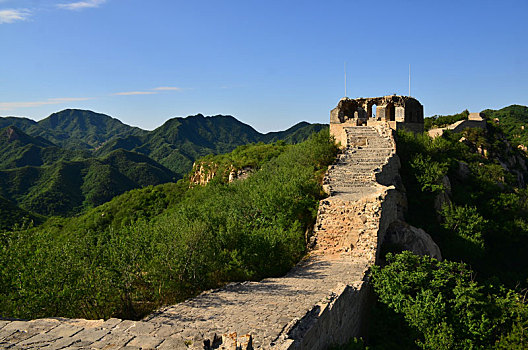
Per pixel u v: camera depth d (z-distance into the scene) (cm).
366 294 1344
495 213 3158
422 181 2888
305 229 1973
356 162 2717
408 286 1323
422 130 3838
